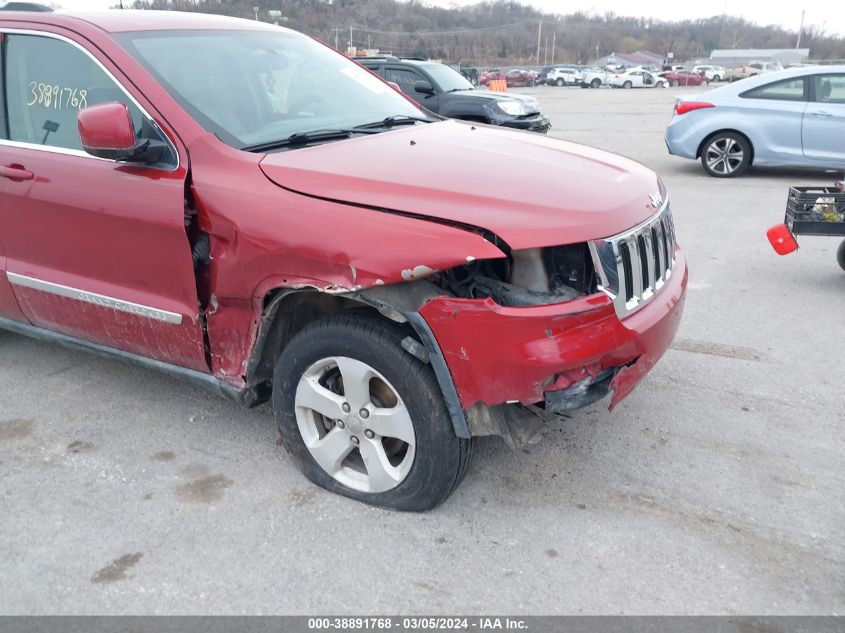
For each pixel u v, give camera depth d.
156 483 3.21
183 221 2.91
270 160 2.89
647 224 2.85
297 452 3.13
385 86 4.25
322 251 2.63
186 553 2.77
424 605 2.51
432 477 2.78
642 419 3.67
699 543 2.78
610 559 2.70
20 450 3.49
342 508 3.02
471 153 3.12
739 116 9.88
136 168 3.05
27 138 3.44
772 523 2.88
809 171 10.69
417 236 2.52
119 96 3.14
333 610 2.50
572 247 2.63
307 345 2.87
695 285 5.66
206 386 3.23
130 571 2.69
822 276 5.82
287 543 2.82
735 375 4.12
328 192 2.71
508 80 61.34
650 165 11.64
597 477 3.20
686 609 2.46
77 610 2.51
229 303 2.97
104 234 3.18
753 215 7.91
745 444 3.44
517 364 2.51
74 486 3.20
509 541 2.81
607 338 2.59
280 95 3.53
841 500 3.02
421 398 2.67
